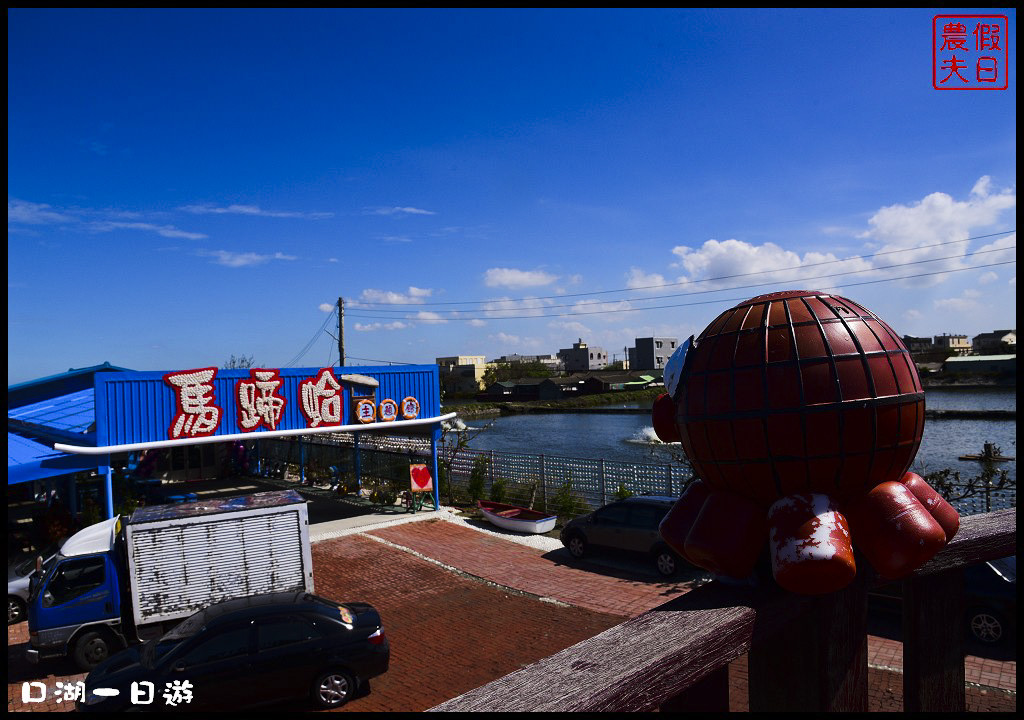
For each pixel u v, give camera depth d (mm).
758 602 2014
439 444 22906
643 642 1683
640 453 37000
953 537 2527
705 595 2119
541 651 9492
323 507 20203
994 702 7094
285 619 7949
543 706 1340
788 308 2379
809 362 2227
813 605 2158
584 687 1427
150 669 7441
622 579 12672
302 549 10883
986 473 13195
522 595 11969
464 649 9633
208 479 25922
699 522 2385
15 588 11672
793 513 2162
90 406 19641
